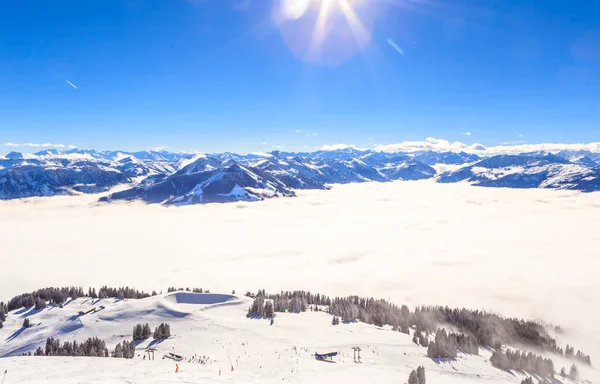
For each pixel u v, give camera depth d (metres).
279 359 85.31
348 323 134.62
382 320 142.75
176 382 52.75
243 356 87.88
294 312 148.50
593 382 120.50
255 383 58.41
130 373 59.31
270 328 118.81
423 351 105.12
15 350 113.81
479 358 112.25
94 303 153.75
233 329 114.12
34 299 156.25
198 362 82.06
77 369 62.19
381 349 102.00
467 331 147.25
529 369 109.69
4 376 56.75
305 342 103.25
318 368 79.38
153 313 130.62
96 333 119.00
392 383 73.94
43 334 123.38
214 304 146.25
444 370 92.75
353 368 81.81
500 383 90.06
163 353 95.31
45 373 58.84
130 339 111.88
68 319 133.62
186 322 121.94
